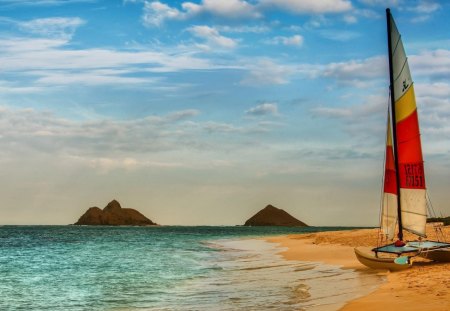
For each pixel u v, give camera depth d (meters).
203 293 21.48
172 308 17.92
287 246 56.25
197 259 42.47
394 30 28.11
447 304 13.81
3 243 79.88
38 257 48.09
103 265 38.25
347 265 29.84
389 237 28.20
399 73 27.61
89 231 177.12
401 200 27.50
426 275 20.25
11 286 26.50
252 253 48.47
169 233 151.88
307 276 25.34
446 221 58.62
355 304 15.16
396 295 16.12
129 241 87.75
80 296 22.47
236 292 21.06
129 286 25.30
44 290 24.80
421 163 26.16
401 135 27.47
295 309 15.85
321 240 58.44
